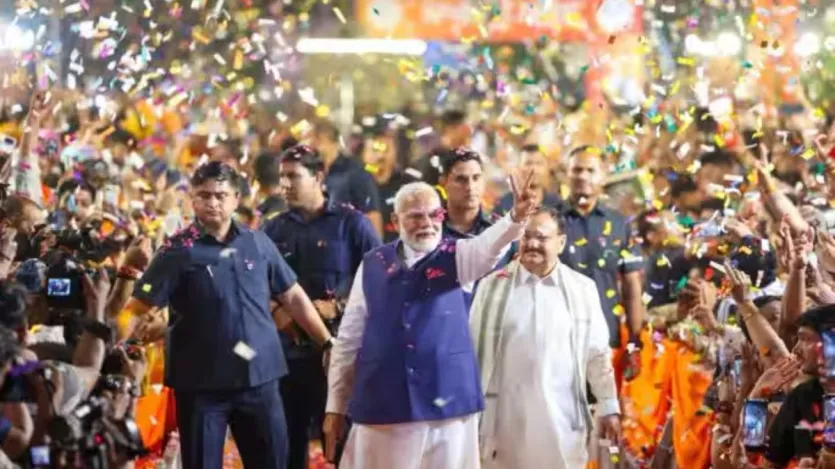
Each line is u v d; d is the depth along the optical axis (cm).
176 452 2388
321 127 2958
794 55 3334
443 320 1934
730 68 3322
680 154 2797
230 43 3494
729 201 2750
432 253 1941
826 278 2175
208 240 2075
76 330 1805
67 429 1633
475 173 2219
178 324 2066
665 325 2581
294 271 2300
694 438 2334
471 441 1955
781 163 2836
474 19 3353
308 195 2308
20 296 1653
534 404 2058
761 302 2122
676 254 2734
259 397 2073
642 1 3478
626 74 3475
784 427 1745
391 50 3647
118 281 2044
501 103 3466
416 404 1914
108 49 3034
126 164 2970
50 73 2838
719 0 3466
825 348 1667
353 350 1988
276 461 2092
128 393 1703
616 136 3172
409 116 3491
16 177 2395
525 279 2086
